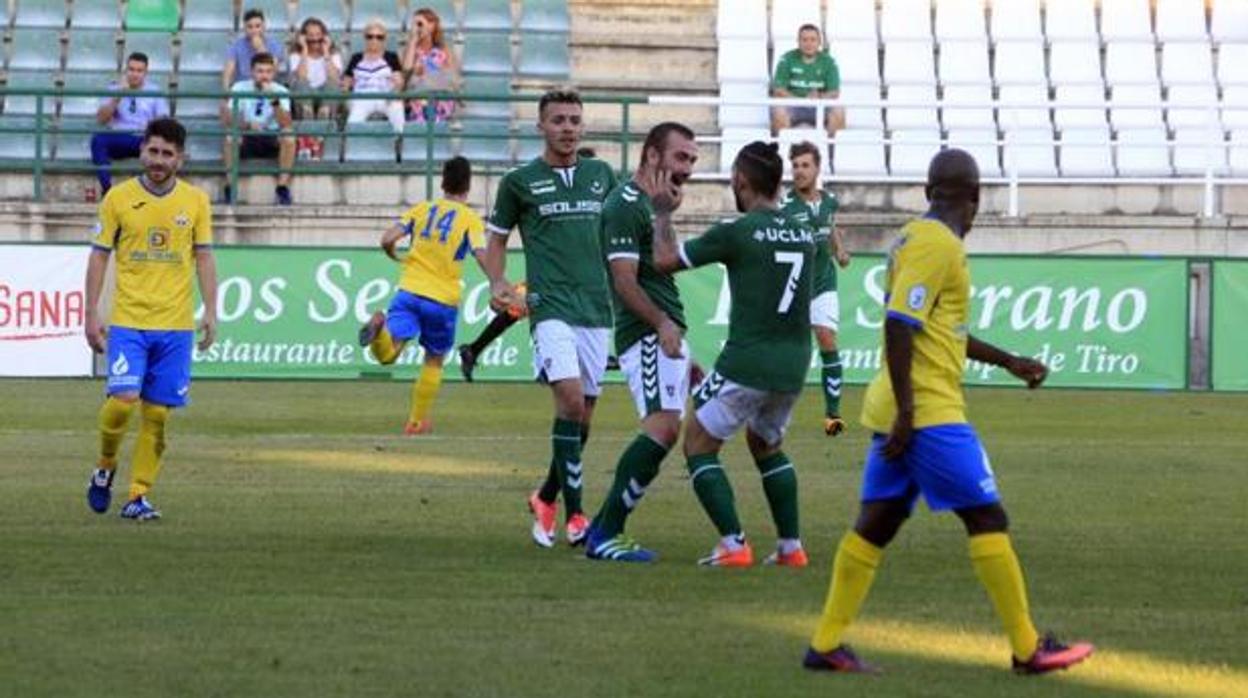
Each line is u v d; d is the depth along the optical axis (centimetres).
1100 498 3928
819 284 5103
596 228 3266
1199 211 7681
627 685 2189
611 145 7919
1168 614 2650
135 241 3466
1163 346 6519
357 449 4703
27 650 2334
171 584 2800
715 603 2692
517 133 7081
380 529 3391
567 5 8325
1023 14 8425
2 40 8106
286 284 6538
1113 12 8425
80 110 7925
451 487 3997
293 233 6975
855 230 6912
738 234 2920
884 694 2164
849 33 8350
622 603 2684
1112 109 7525
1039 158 7994
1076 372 6538
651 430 3056
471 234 5134
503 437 5034
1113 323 6525
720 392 2967
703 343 6456
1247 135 8144
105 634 2433
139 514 3469
